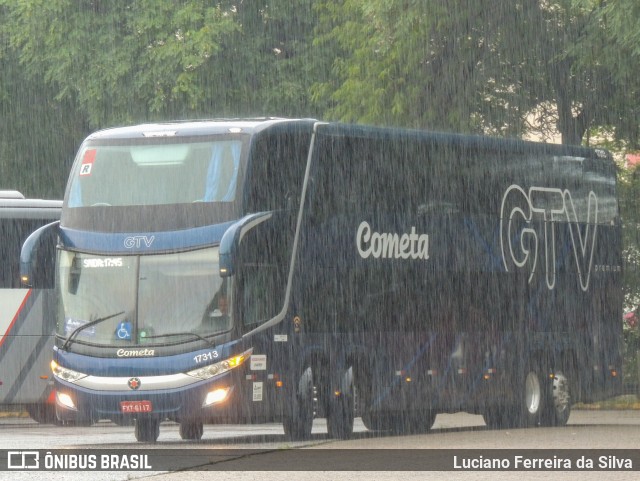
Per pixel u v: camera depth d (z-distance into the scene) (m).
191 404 58.88
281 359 60.56
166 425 82.31
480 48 98.94
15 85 126.56
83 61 115.69
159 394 59.12
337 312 63.28
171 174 61.19
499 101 101.31
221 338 59.03
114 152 62.34
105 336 60.22
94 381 59.91
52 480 41.59
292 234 61.56
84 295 61.00
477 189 70.81
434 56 98.69
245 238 59.38
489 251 71.12
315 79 116.00
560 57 97.62
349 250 64.06
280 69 115.56
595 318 77.31
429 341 67.75
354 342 64.00
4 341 81.31
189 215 60.38
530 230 73.56
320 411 62.44
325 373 62.72
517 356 72.44
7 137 127.88
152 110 114.06
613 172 79.50
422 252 67.62
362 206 64.88
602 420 80.62
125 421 60.47
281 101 115.38
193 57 111.19
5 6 122.25
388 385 65.56
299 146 62.56
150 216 60.78
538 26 98.00
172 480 40.69
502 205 72.06
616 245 79.12
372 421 70.50
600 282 77.81
